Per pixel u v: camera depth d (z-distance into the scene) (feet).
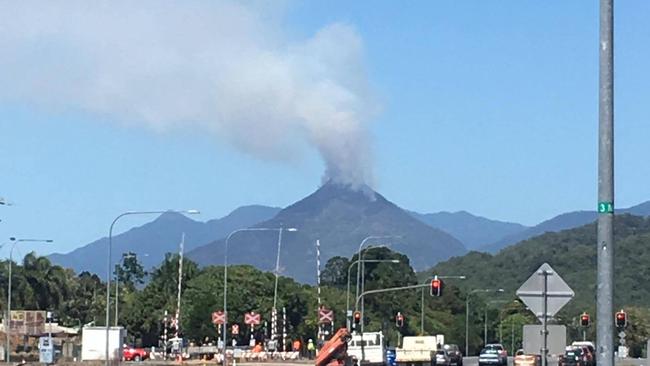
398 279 479.41
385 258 499.51
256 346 335.88
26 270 381.81
